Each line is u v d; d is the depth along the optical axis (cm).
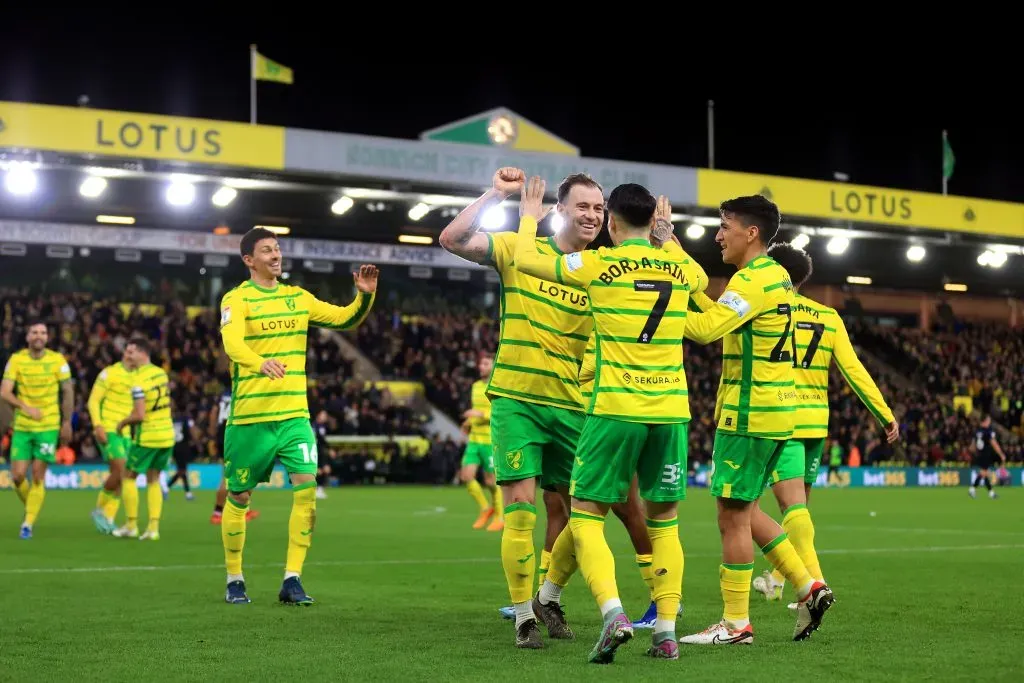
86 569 1203
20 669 634
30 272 4425
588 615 868
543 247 752
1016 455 4825
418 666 641
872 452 4509
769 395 734
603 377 669
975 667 637
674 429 677
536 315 742
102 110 2584
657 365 673
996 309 5588
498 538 1680
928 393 5012
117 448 1716
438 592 1017
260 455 940
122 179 2806
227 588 942
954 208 3541
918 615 861
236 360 916
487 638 748
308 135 2794
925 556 1401
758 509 759
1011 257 4091
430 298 4969
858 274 4359
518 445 728
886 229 3562
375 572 1191
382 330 4719
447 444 3975
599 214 745
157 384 1647
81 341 4062
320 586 1062
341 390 4222
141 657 673
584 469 667
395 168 2886
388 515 2273
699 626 819
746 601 731
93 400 1716
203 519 2108
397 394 4494
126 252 3997
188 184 2794
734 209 755
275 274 968
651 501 683
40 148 2519
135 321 4225
